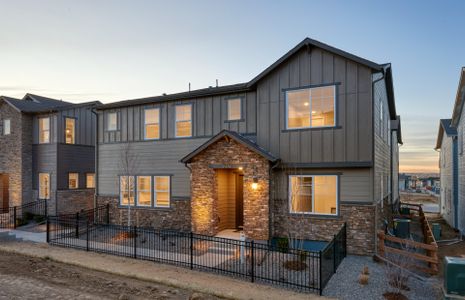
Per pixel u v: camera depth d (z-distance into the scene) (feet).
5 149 66.28
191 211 42.80
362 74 36.58
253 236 38.40
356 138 36.45
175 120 49.49
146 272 28.50
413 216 67.41
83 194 66.90
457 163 61.21
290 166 39.47
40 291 23.76
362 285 25.31
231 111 45.50
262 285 25.17
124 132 53.62
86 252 36.50
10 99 65.92
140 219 50.75
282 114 40.55
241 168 40.98
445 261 21.68
